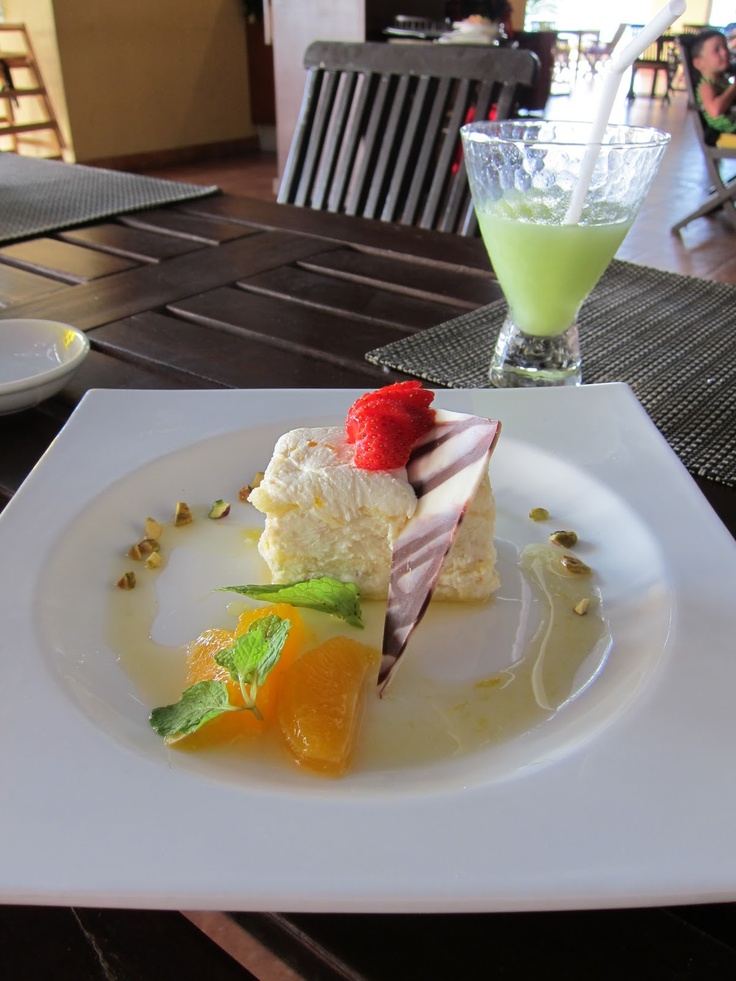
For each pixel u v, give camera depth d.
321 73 0.78
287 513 0.30
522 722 0.24
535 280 0.38
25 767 0.19
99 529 0.30
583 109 2.98
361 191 0.77
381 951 0.17
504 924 0.17
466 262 0.57
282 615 0.27
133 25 2.11
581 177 0.36
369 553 0.31
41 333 0.42
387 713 0.24
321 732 0.22
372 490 0.30
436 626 0.28
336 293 0.52
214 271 0.55
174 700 0.24
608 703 0.23
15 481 0.33
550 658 0.26
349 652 0.26
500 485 0.34
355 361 0.43
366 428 0.30
